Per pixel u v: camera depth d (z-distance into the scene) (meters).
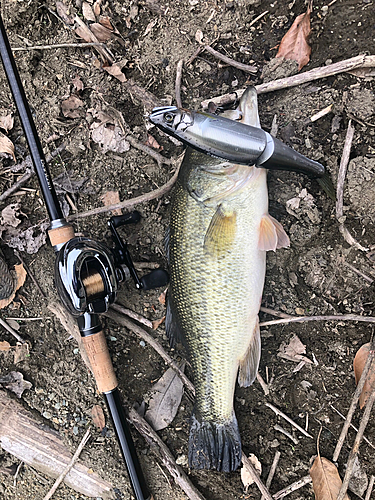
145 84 0.62
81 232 0.63
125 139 0.62
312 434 0.58
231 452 0.56
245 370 0.55
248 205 0.51
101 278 0.50
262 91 0.58
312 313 0.59
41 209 0.64
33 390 0.64
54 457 0.63
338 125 0.57
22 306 0.64
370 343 0.57
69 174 0.63
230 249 0.52
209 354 0.54
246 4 0.59
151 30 0.62
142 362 0.63
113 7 0.62
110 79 0.62
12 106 0.64
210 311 0.53
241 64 0.59
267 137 0.46
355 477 0.57
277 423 0.59
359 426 0.56
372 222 0.56
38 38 0.63
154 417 0.62
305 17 0.57
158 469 0.61
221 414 0.56
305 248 0.59
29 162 0.64
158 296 0.62
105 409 0.62
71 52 0.63
